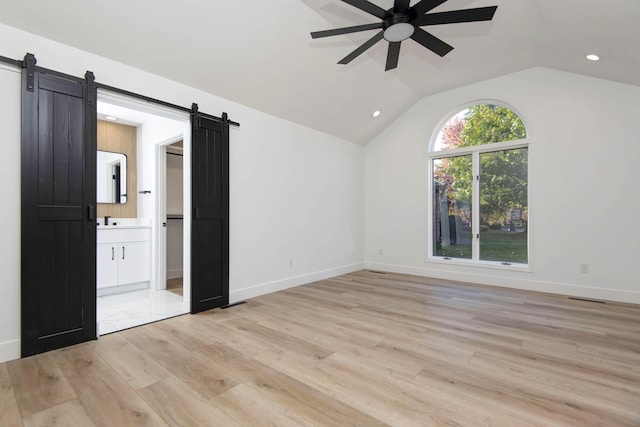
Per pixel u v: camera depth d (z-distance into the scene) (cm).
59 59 237
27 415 158
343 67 373
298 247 448
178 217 482
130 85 275
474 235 475
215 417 157
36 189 226
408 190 534
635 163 357
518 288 427
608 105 371
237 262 367
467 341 250
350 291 414
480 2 265
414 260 527
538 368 207
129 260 416
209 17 257
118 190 452
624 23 236
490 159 464
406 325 287
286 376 197
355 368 207
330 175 507
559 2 243
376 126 540
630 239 360
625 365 210
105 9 226
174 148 502
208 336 262
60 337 237
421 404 168
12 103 218
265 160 400
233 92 347
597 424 151
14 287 219
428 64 397
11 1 203
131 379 193
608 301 365
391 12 212
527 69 419
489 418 156
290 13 279
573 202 391
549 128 406
